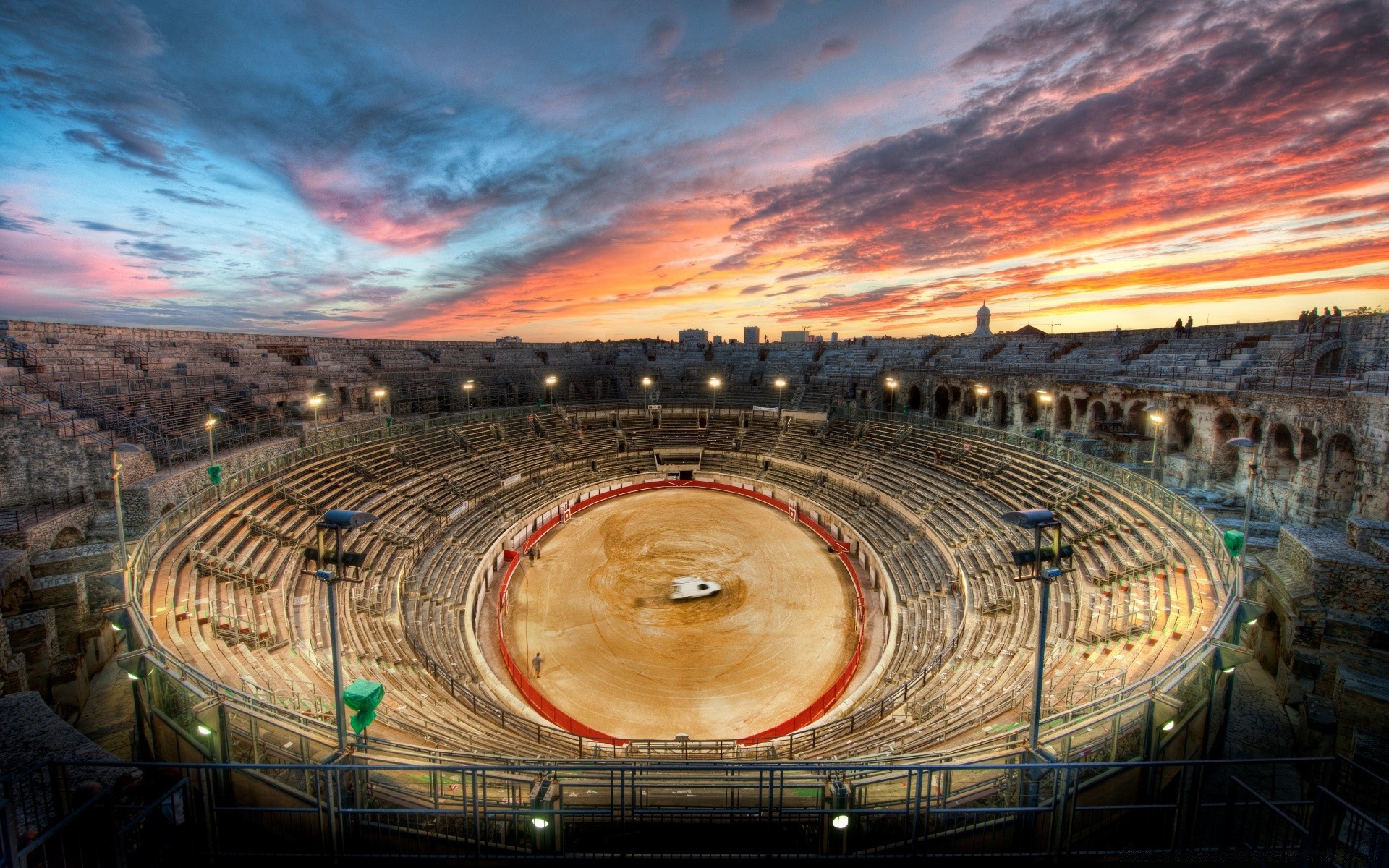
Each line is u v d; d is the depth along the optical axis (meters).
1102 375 36.81
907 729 17.23
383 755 11.68
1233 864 8.88
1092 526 24.75
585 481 49.09
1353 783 13.52
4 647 15.88
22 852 7.07
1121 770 10.80
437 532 33.84
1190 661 12.06
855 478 43.22
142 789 11.05
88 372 28.67
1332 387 23.31
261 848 10.68
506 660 26.12
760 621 29.59
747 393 66.31
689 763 10.12
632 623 29.36
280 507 27.33
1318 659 17.14
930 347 58.69
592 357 81.00
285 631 19.55
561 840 10.16
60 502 22.70
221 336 41.88
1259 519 24.44
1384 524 18.33
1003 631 22.02
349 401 45.75
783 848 10.62
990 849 10.30
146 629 13.48
